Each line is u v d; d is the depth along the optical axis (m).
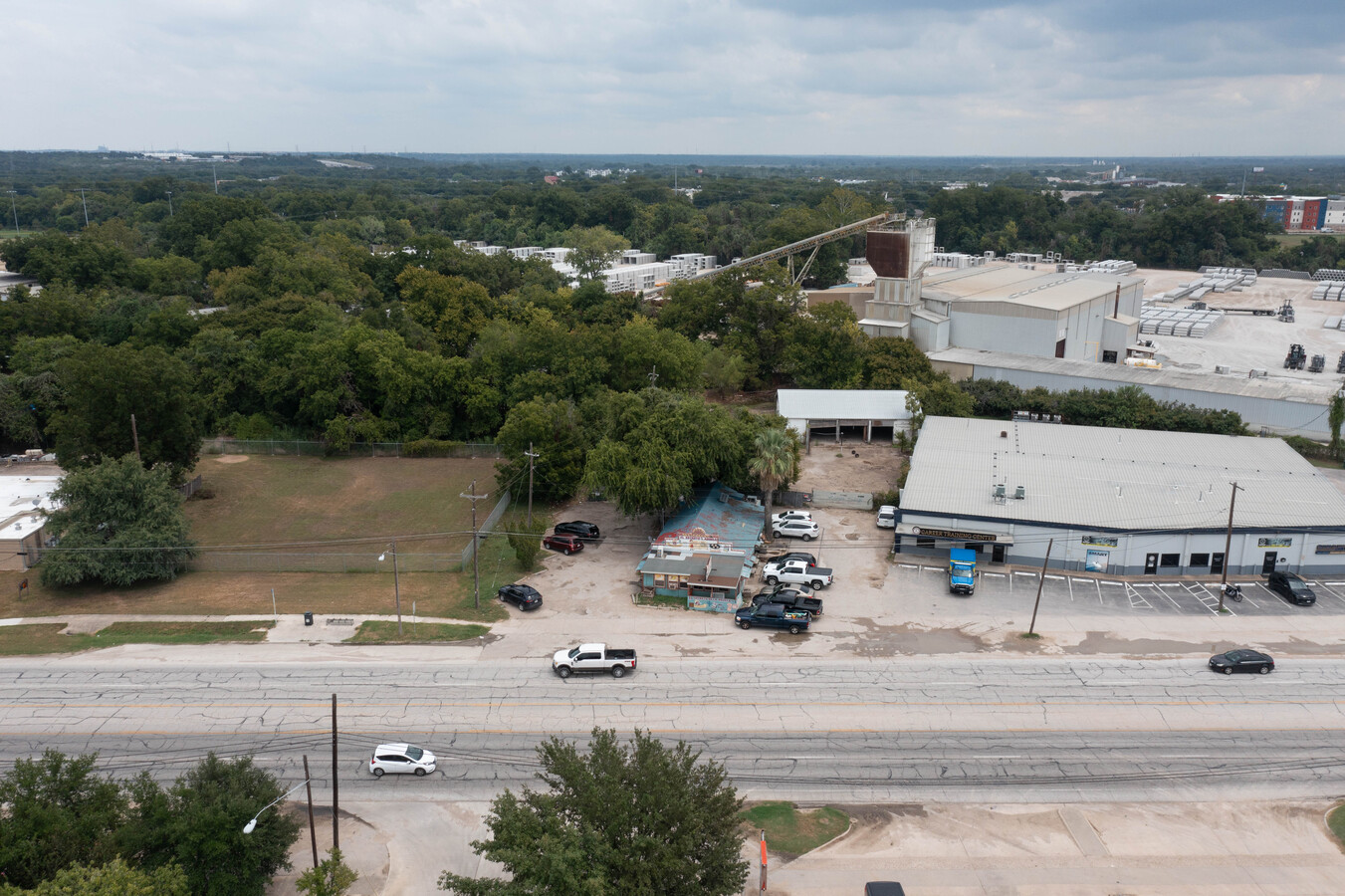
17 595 65.31
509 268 167.00
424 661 56.03
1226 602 62.72
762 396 122.12
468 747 47.16
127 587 66.94
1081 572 68.00
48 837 34.19
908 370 111.38
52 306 121.44
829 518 79.75
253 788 37.38
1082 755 46.22
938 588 65.56
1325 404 96.44
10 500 78.25
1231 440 82.81
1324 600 62.84
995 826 41.03
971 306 124.25
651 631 59.91
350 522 80.00
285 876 38.38
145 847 35.00
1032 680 53.12
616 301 144.12
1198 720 49.00
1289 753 46.25
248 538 76.12
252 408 110.56
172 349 115.25
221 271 167.88
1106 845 39.84
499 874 38.41
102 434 77.38
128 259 161.50
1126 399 99.44
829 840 39.97
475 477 93.00
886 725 48.78
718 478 78.44
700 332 132.38
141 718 49.69
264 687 53.00
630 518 81.25
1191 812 42.00
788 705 50.78
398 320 122.56
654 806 32.78
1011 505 70.25
